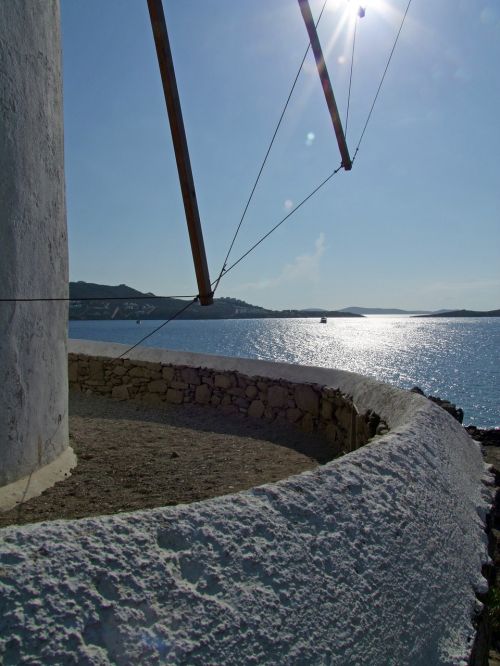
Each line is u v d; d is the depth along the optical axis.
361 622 2.07
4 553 1.61
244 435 7.17
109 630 1.59
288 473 5.48
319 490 2.38
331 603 2.02
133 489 4.70
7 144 4.08
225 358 8.75
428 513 2.86
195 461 5.80
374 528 2.42
